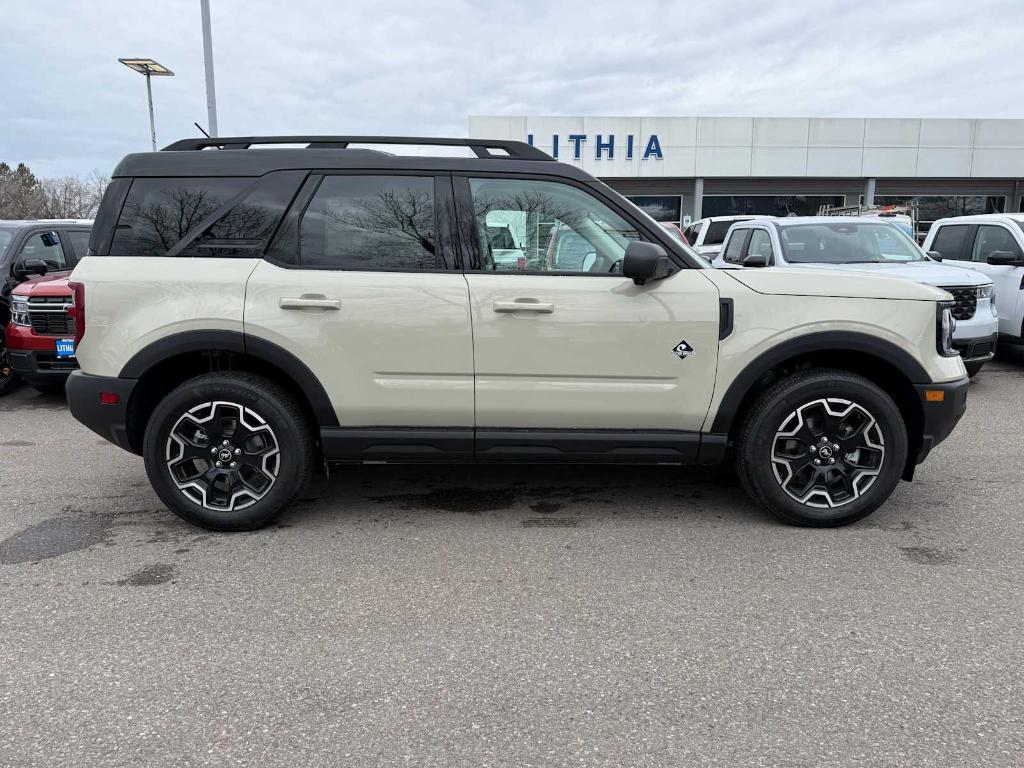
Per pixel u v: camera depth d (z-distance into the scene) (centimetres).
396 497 438
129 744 217
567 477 474
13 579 329
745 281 369
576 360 364
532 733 222
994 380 802
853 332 363
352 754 213
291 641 276
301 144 384
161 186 370
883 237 813
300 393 386
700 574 331
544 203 372
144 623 289
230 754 213
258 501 377
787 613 296
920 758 210
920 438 379
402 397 368
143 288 360
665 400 369
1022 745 216
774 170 2500
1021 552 355
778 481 377
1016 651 266
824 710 233
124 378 361
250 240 367
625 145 2441
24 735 221
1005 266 833
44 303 680
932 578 326
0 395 764
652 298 362
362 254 369
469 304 360
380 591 317
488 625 288
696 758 211
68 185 5291
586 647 271
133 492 453
